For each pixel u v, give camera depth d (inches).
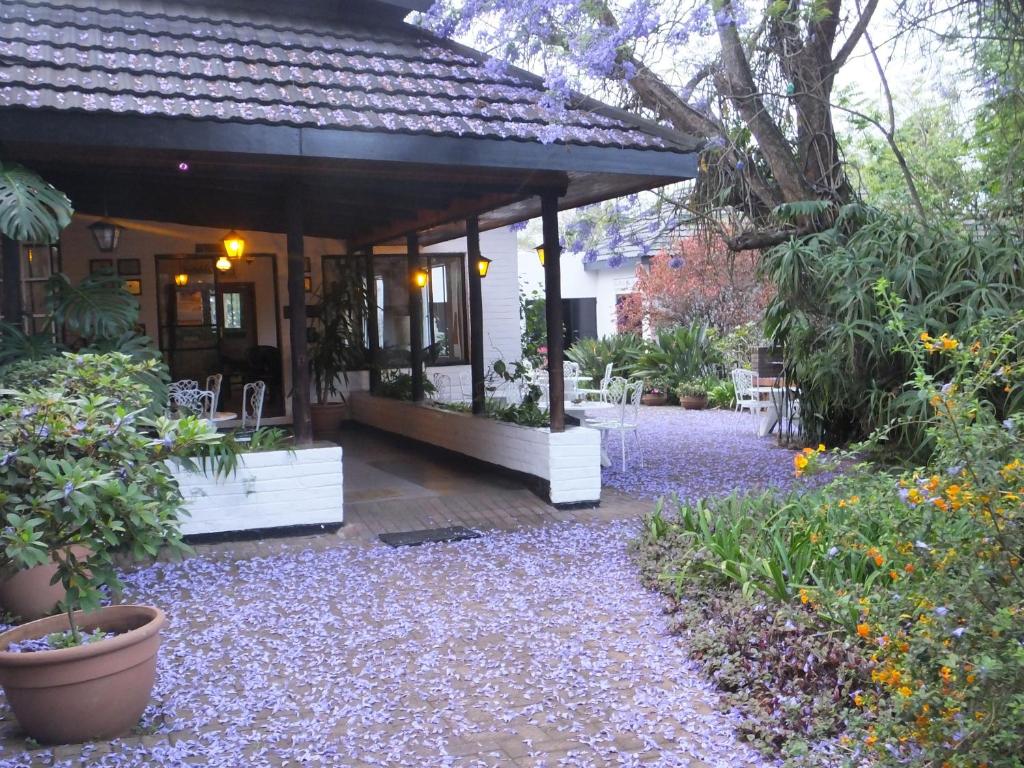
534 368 518.0
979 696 91.7
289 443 264.8
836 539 136.9
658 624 182.1
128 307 244.7
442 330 521.0
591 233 407.5
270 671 161.6
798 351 344.8
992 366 115.0
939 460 108.7
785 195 339.9
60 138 202.2
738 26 314.7
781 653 149.8
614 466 363.6
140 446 143.5
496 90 270.4
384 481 330.0
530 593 203.3
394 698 149.6
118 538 136.3
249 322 474.3
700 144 260.8
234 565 228.2
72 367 175.5
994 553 95.3
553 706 145.8
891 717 114.4
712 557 196.1
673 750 130.5
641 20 260.4
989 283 286.7
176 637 178.9
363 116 231.8
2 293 270.8
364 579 215.3
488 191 295.1
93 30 247.9
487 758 129.0
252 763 128.3
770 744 129.6
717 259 564.4
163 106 212.7
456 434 360.8
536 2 265.4
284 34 277.6
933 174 447.5
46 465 127.1
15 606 191.3
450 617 188.4
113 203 335.0
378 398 447.5
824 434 371.6
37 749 132.6
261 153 218.2
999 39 320.8
